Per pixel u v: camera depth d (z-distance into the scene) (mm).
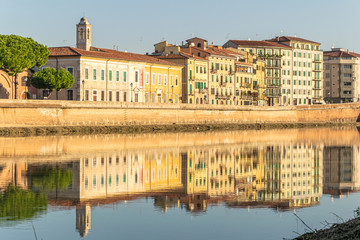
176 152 92062
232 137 131125
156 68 172625
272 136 138375
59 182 58969
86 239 37906
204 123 167375
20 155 81438
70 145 98125
